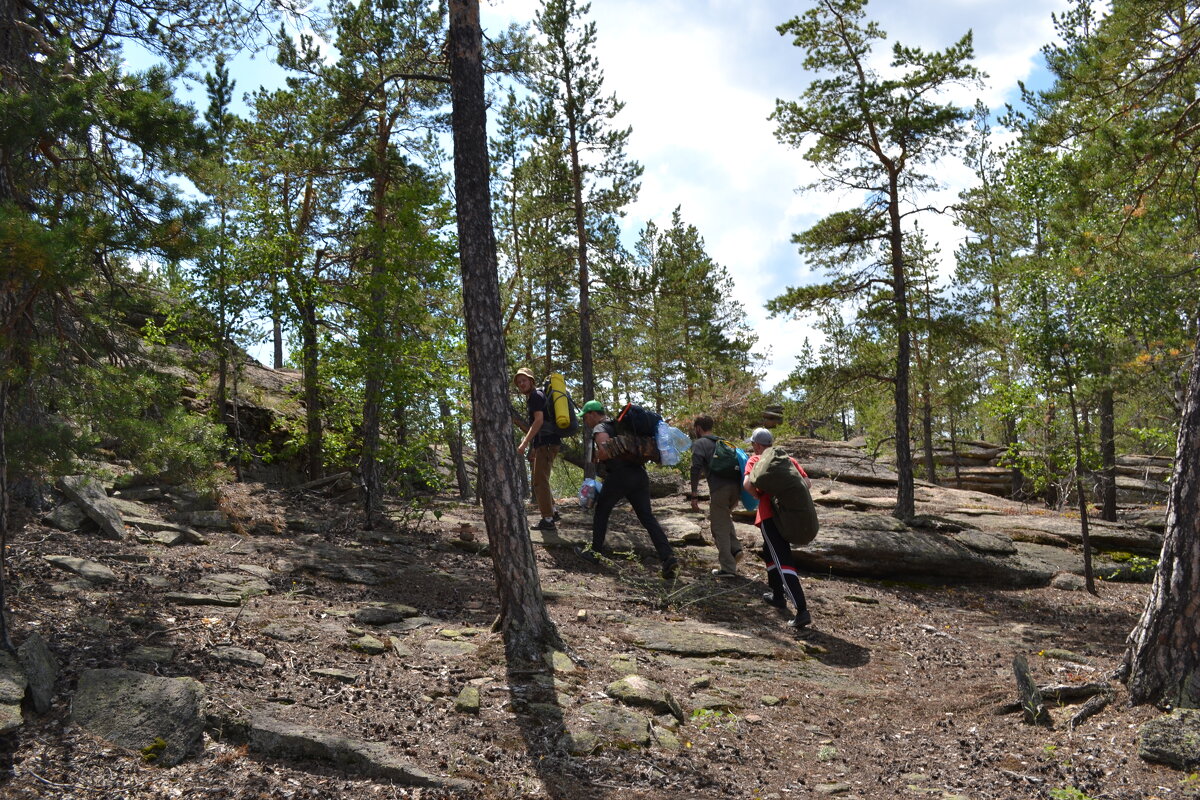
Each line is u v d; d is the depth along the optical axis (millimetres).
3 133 4820
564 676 5719
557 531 10516
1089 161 9398
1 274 4379
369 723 4590
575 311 20766
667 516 12578
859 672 7066
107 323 6219
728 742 5184
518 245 21328
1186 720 4719
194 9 7148
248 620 5953
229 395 12977
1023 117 13828
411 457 10398
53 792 3527
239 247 11336
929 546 11602
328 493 11891
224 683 4809
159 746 4016
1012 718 5723
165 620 5672
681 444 9703
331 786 3922
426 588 7668
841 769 4938
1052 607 10570
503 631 6172
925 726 5773
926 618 9352
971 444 30234
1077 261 11422
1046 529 14734
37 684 4262
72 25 6707
